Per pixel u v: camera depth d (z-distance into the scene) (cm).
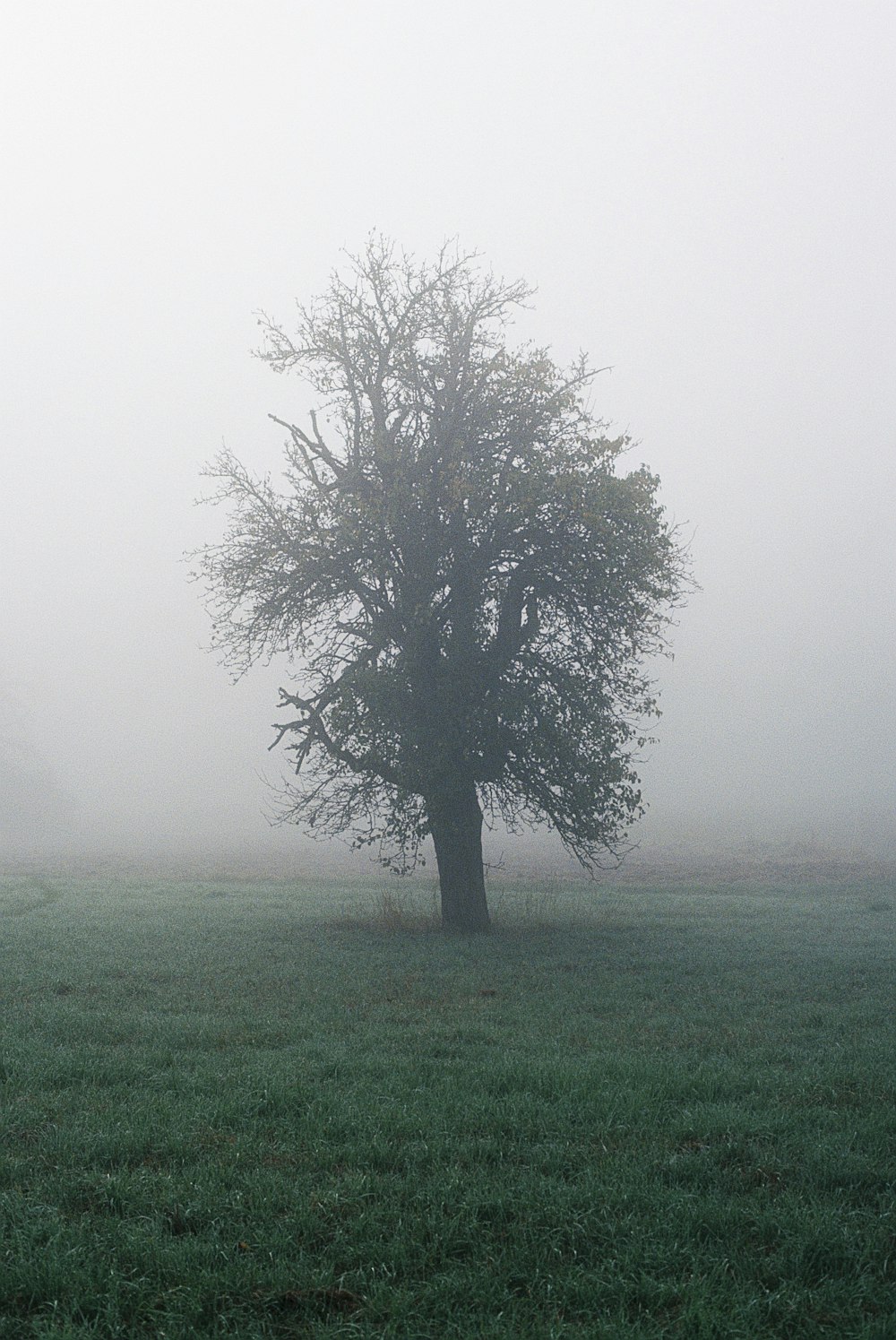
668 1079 1048
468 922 2484
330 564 2423
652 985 1708
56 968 1808
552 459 2377
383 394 2566
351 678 2438
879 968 1909
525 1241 687
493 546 2389
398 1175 793
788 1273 655
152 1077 1048
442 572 2445
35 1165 799
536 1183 770
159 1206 729
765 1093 1037
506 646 2442
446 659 2416
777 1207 739
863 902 3409
